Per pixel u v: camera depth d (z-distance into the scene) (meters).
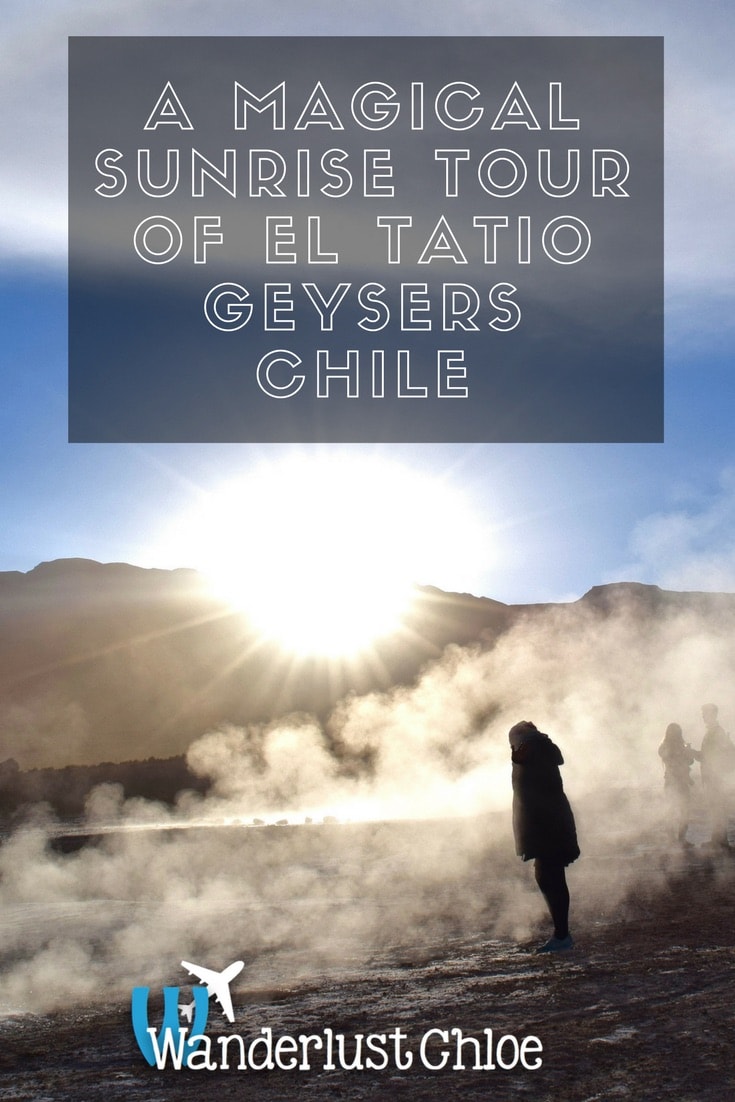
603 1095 6.12
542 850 10.71
